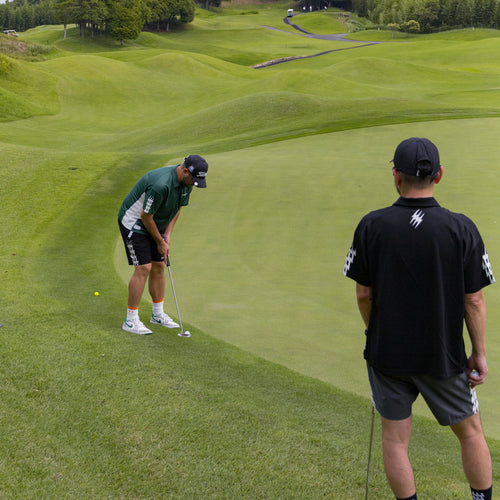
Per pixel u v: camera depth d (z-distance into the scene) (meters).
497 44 63.06
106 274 6.47
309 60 68.25
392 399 2.40
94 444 2.98
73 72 41.88
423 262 2.25
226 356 4.17
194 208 9.67
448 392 2.37
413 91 34.88
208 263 6.92
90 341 4.26
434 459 2.99
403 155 2.28
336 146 15.19
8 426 3.09
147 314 5.14
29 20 144.00
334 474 2.79
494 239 7.34
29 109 33.78
